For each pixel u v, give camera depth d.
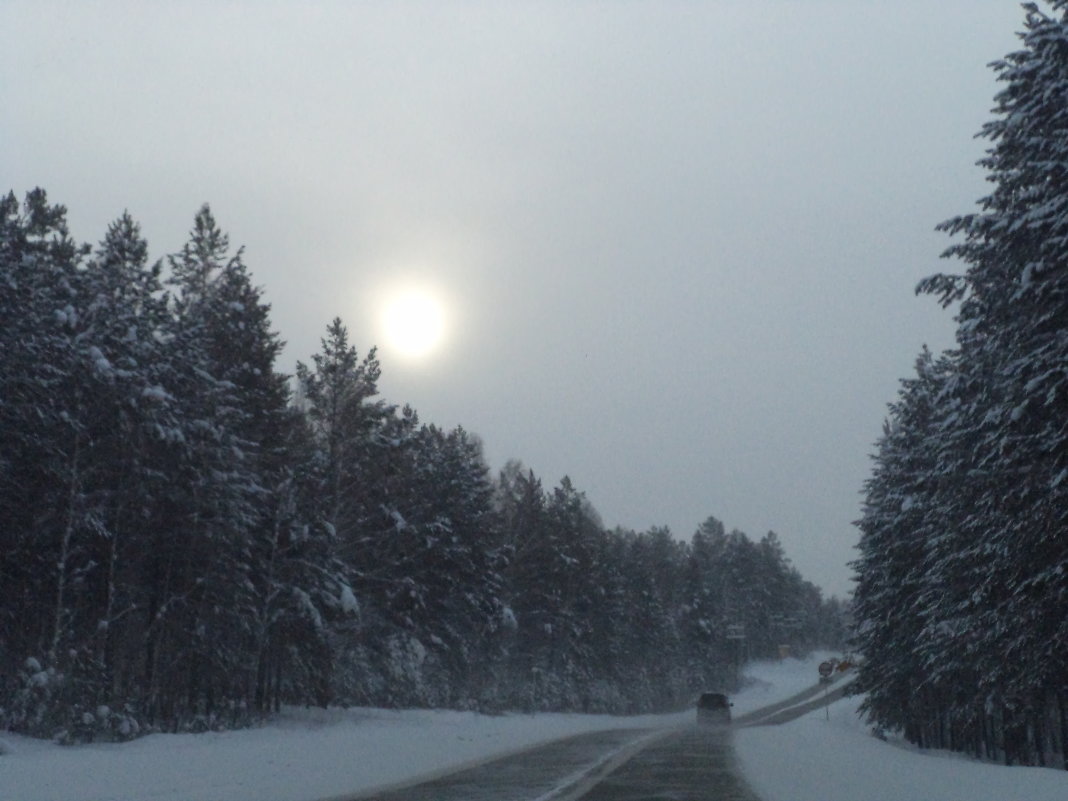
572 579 80.25
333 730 36.41
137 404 31.81
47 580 32.12
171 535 34.84
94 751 23.44
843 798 17.03
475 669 66.19
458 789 18.94
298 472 40.56
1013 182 22.52
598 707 85.06
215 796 17.02
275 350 42.25
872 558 43.16
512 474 106.00
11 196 35.94
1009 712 30.94
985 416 22.94
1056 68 21.41
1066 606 23.39
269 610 38.97
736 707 105.50
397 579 48.44
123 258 37.28
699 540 161.62
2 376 29.05
